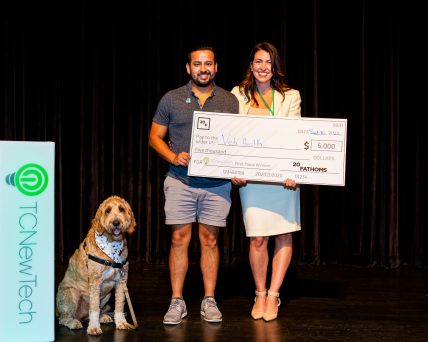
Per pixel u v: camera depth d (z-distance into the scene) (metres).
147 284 4.34
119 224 2.95
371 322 3.27
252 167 3.23
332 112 5.25
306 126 3.24
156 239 5.41
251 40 5.27
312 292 4.07
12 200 2.71
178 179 3.29
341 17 5.23
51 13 5.37
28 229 2.75
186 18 5.30
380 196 5.29
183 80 5.32
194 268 5.00
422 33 5.20
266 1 5.25
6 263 2.71
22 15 5.38
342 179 3.23
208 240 3.36
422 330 3.12
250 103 3.36
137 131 5.45
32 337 2.77
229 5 5.27
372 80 5.25
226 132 3.23
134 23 5.37
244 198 3.32
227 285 4.32
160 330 3.10
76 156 5.47
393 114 5.23
